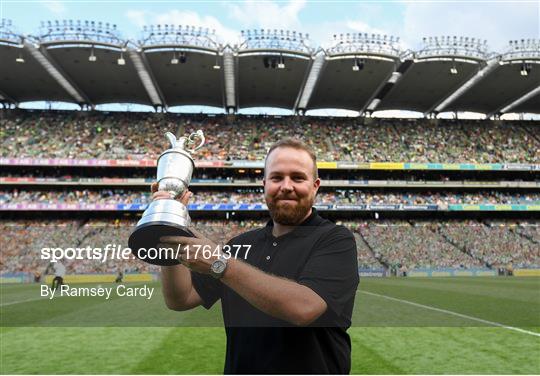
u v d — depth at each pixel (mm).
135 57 35188
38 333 9211
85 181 38281
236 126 45781
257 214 39469
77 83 39875
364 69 37906
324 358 1648
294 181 1746
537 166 42250
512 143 46156
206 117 46594
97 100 44125
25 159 37625
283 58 35844
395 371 6309
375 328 9852
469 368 6457
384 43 35594
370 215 41500
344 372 1697
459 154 44500
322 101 45625
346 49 35500
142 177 40125
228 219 39188
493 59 36656
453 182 41969
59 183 37906
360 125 47781
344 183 41281
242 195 40000
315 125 46906
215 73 38312
